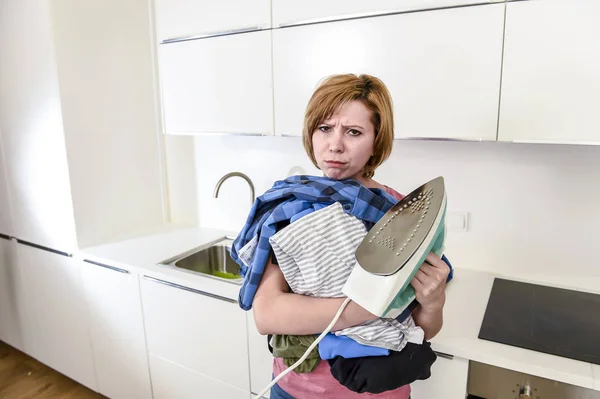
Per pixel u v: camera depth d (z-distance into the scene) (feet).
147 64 7.39
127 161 7.29
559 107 3.83
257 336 5.05
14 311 8.13
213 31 5.59
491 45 3.98
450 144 5.41
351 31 4.61
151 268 5.81
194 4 5.70
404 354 2.73
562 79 3.77
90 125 6.61
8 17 6.43
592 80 3.67
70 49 6.23
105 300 6.44
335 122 2.70
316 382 3.04
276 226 2.69
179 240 7.03
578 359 3.56
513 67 3.93
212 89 5.79
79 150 6.49
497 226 5.33
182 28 5.90
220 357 5.44
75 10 6.23
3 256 7.98
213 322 5.37
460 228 5.53
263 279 2.81
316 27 4.81
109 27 6.72
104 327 6.59
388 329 2.69
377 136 2.78
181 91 6.13
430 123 4.40
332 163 2.77
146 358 6.20
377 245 2.46
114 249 6.60
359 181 3.03
